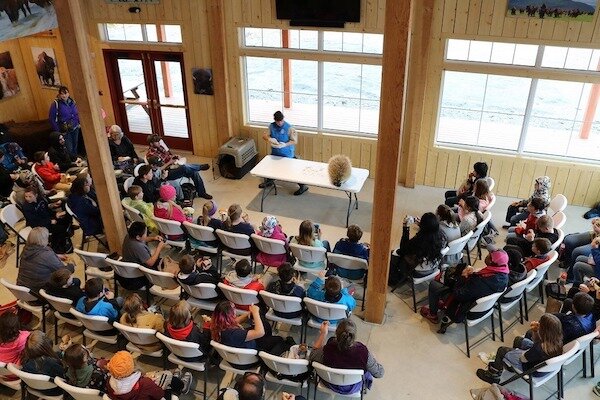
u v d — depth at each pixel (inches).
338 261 208.1
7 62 371.9
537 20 262.7
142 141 386.9
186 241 238.7
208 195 314.0
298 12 301.4
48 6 313.3
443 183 322.7
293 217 293.9
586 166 287.9
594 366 193.3
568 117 287.3
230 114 349.4
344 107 327.0
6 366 160.1
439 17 277.9
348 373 150.2
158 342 177.5
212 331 166.2
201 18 323.3
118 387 143.6
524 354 169.8
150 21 334.6
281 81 335.0
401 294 233.1
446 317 203.0
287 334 207.3
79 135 352.2
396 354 200.1
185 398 180.9
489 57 285.6
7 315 166.7
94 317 175.5
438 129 313.4
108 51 355.3
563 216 233.1
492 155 303.4
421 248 209.2
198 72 339.6
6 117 379.6
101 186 231.8
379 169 182.5
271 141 308.5
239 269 187.3
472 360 197.3
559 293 205.2
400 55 165.0
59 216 255.6
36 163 291.3
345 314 182.1
